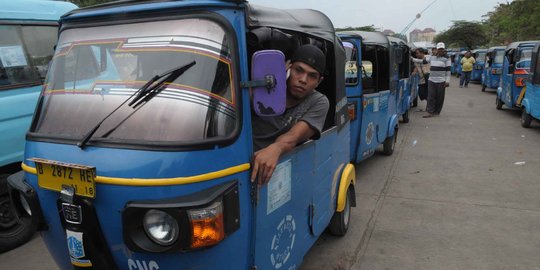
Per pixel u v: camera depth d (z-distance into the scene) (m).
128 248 1.99
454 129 10.66
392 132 7.96
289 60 2.88
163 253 2.01
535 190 5.89
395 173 6.91
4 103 4.30
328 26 3.58
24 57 4.68
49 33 5.10
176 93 2.13
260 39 2.48
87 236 2.13
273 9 2.84
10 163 4.35
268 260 2.57
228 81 2.19
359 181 6.52
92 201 2.08
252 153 2.28
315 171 3.27
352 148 6.26
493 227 4.70
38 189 2.34
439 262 3.94
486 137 9.60
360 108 6.20
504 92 13.27
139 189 1.97
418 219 4.96
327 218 3.74
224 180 2.10
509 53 12.95
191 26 2.21
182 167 1.97
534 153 7.97
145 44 2.27
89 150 2.12
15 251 4.27
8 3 4.68
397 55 8.73
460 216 5.03
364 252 4.16
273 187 2.54
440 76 12.44
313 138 2.84
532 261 3.93
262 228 2.45
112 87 2.30
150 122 2.11
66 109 2.40
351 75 6.15
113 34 2.39
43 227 2.42
